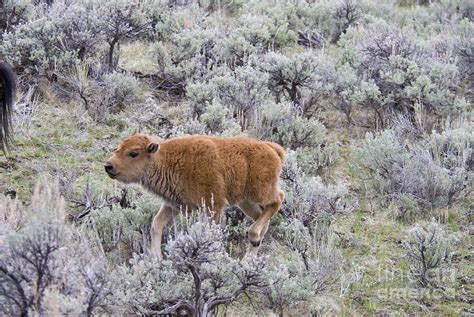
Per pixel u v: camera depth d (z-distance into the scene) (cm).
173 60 3244
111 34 3111
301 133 2795
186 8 3859
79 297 1497
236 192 2080
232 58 3312
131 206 2247
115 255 1980
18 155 2492
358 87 3098
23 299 1495
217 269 1773
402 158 2623
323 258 2142
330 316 1952
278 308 1938
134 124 2769
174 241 1733
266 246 2222
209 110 2731
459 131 2738
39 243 1491
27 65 2964
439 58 3434
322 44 3850
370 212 2491
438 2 4834
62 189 2306
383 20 3966
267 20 3728
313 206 2358
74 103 2836
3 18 3234
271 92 3109
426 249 2169
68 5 3412
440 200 2506
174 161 2036
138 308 1697
